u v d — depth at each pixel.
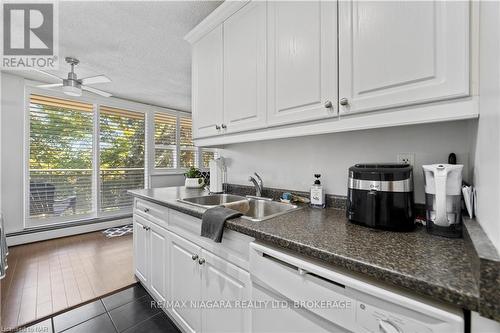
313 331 0.71
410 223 0.88
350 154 1.30
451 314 0.48
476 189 0.74
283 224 0.98
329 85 1.00
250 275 0.92
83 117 3.55
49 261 2.53
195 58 1.83
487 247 0.48
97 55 2.37
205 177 2.45
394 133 1.15
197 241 1.24
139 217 1.96
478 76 0.67
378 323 0.56
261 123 1.29
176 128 4.91
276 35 1.21
